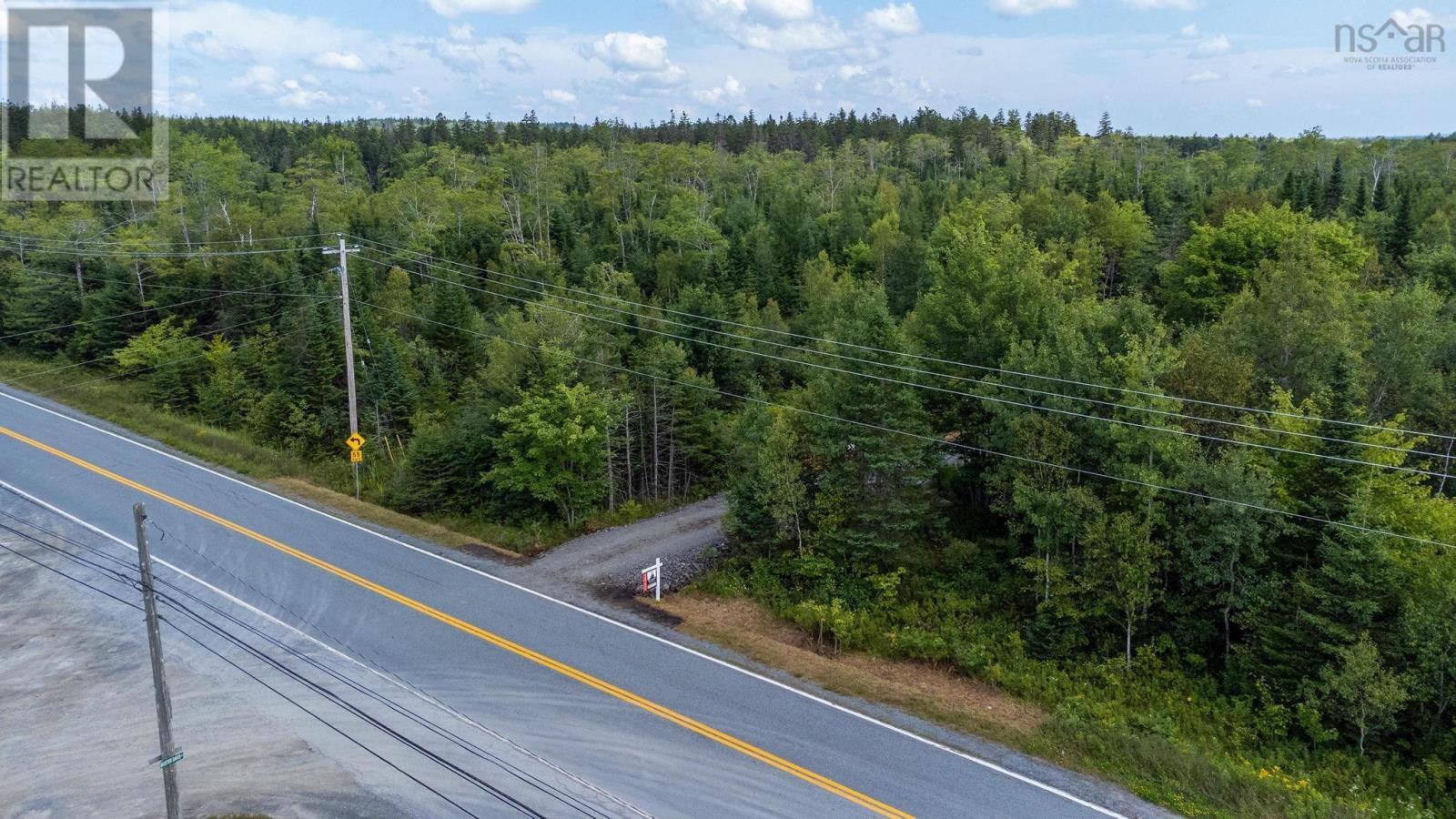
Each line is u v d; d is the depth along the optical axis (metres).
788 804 13.43
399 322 46.22
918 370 25.39
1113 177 77.56
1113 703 18.39
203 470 29.52
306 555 22.88
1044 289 29.03
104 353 42.41
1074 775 14.34
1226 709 18.53
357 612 19.77
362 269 51.56
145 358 39.56
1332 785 16.09
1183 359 24.39
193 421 36.28
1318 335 27.23
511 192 73.75
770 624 20.78
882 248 59.03
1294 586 19.52
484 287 56.50
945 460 28.64
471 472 28.91
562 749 14.80
